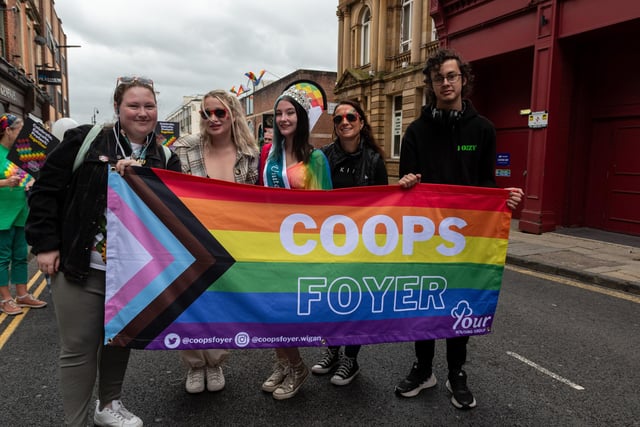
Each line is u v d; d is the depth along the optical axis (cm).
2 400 273
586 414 266
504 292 528
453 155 274
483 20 1023
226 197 234
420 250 264
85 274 205
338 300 251
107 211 209
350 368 302
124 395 282
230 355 348
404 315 262
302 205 246
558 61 861
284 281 242
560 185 904
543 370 325
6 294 427
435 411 269
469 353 353
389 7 1694
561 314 448
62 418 254
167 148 249
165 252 221
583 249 730
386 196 260
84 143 211
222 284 232
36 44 2058
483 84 1136
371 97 1781
